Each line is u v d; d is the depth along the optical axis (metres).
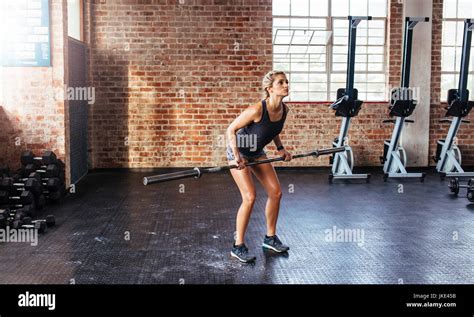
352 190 8.08
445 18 10.19
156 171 9.80
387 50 10.06
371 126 9.97
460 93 8.91
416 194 7.79
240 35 9.70
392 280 4.31
